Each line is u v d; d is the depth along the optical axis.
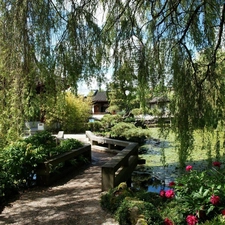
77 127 13.73
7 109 2.58
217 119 2.63
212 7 2.62
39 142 4.93
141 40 2.56
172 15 2.64
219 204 2.23
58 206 3.08
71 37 2.44
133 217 2.38
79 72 2.48
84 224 2.56
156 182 4.84
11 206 3.11
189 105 2.60
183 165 2.69
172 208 2.48
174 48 2.60
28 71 2.52
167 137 2.65
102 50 2.55
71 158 4.88
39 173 3.97
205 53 2.65
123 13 2.60
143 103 2.59
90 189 3.77
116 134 9.87
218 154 2.69
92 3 2.48
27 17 2.41
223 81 2.65
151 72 2.53
